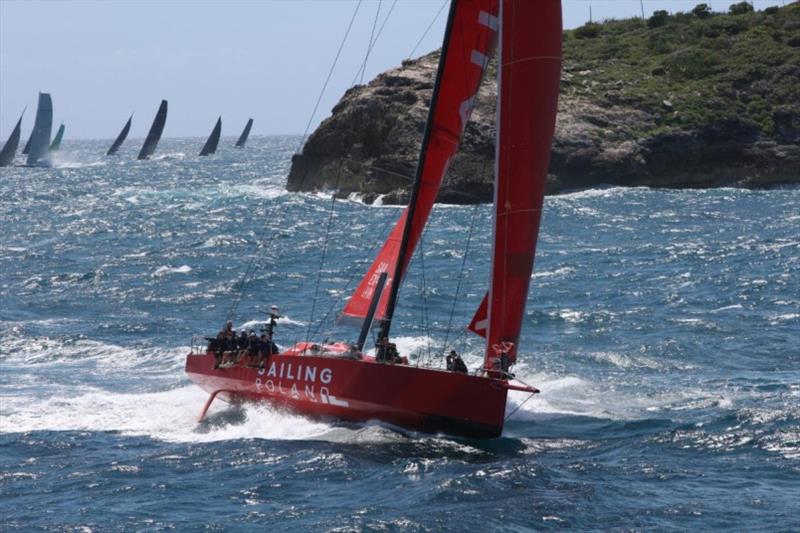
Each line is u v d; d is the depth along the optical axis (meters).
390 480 46.69
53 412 61.31
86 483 47.31
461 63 54.00
